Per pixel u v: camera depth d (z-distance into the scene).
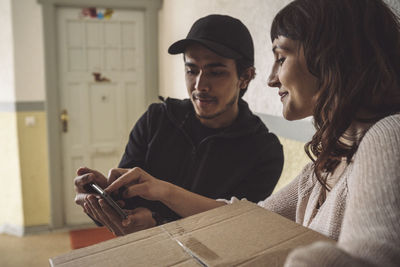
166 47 3.55
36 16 3.32
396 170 0.36
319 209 0.65
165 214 1.15
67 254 0.49
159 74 3.80
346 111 0.55
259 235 0.51
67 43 3.52
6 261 2.96
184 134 1.22
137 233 0.53
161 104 1.33
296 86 0.63
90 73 3.62
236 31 1.10
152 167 1.23
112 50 3.66
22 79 3.35
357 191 0.38
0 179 3.50
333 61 0.55
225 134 1.16
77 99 3.62
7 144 3.44
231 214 0.59
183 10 3.04
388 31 0.55
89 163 3.74
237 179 1.17
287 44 0.62
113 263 0.46
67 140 3.64
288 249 0.47
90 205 0.93
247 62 1.13
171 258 0.47
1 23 3.27
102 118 3.72
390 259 0.29
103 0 3.51
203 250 0.48
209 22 1.08
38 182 3.55
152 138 1.25
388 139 0.39
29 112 3.42
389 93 0.53
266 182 1.18
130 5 3.58
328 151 0.59
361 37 0.54
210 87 1.09
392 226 0.32
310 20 0.57
